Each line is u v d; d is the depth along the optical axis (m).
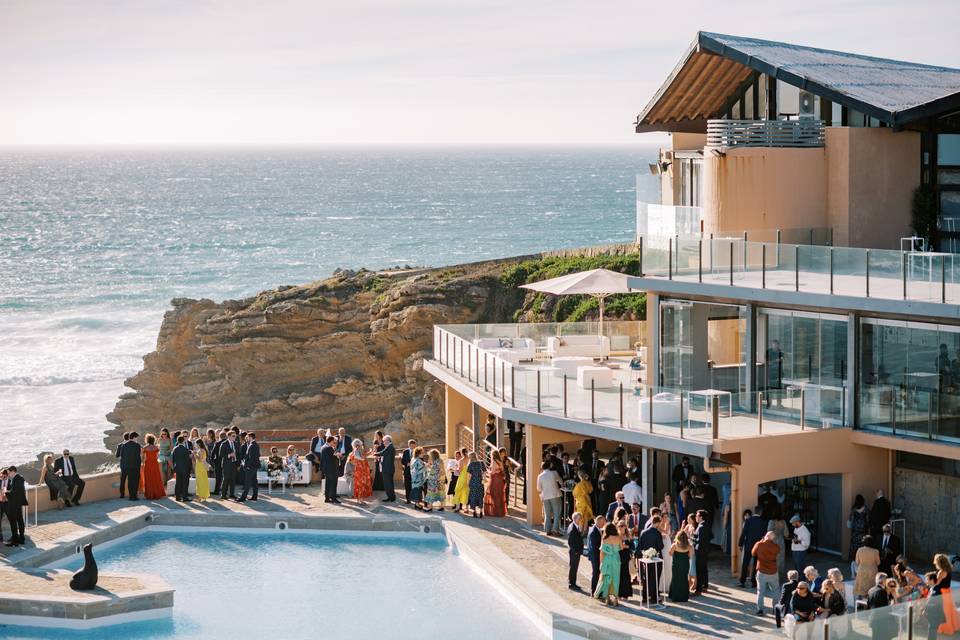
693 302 31.89
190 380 61.59
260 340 60.06
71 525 30.78
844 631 19.44
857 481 27.75
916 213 33.47
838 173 33.31
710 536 25.09
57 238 176.38
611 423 28.91
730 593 25.02
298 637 23.75
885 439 27.16
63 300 120.50
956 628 19.88
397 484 35.53
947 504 26.84
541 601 24.41
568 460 32.88
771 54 35.59
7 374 84.75
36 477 56.94
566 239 172.00
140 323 106.81
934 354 26.38
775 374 29.97
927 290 26.28
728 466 26.67
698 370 31.92
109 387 81.00
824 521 28.52
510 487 35.19
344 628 24.22
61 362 89.56
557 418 29.91
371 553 29.91
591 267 62.69
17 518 28.77
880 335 27.47
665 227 38.75
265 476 34.75
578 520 25.27
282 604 25.86
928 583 21.14
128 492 33.72
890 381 27.34
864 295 27.39
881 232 33.38
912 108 30.39
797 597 21.48
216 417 61.03
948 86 35.09
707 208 34.12
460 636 23.72
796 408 27.66
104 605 24.59
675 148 42.56
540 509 31.02
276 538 31.33
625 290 35.91
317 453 35.75
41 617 24.62
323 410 58.72
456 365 37.47
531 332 39.88
